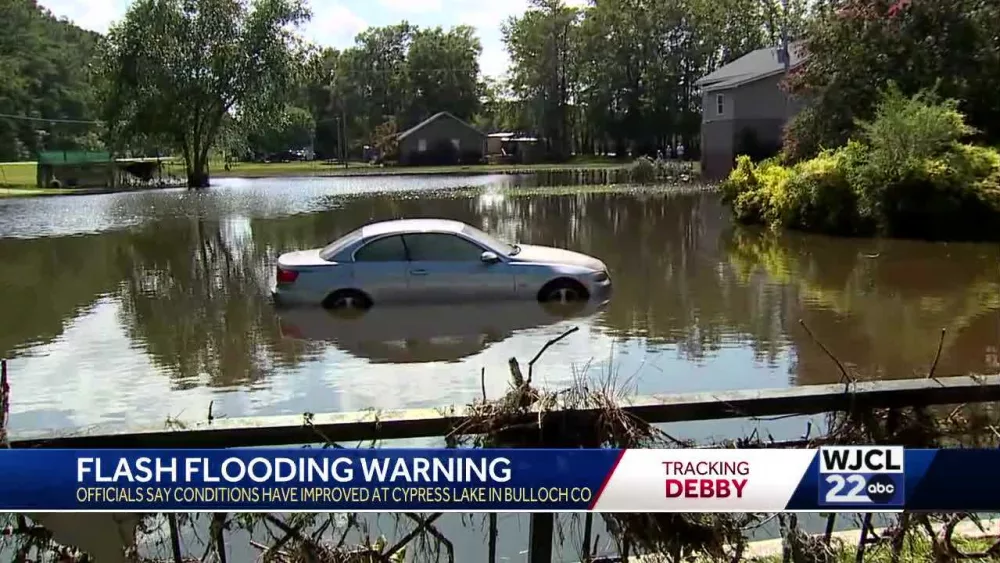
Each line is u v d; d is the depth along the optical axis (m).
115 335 10.33
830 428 3.28
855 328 10.14
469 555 4.13
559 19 81.44
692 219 24.69
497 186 42.62
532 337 9.74
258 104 47.59
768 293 12.62
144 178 49.44
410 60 102.31
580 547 3.52
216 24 46.31
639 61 73.19
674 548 3.18
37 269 16.38
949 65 26.22
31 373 8.62
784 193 21.47
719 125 50.25
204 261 17.22
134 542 3.10
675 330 10.05
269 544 3.25
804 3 71.19
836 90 27.81
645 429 3.10
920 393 3.24
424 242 11.52
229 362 8.91
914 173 18.92
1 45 89.38
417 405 7.32
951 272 14.52
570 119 84.69
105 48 45.56
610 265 15.70
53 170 47.69
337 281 11.33
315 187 45.03
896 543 3.55
